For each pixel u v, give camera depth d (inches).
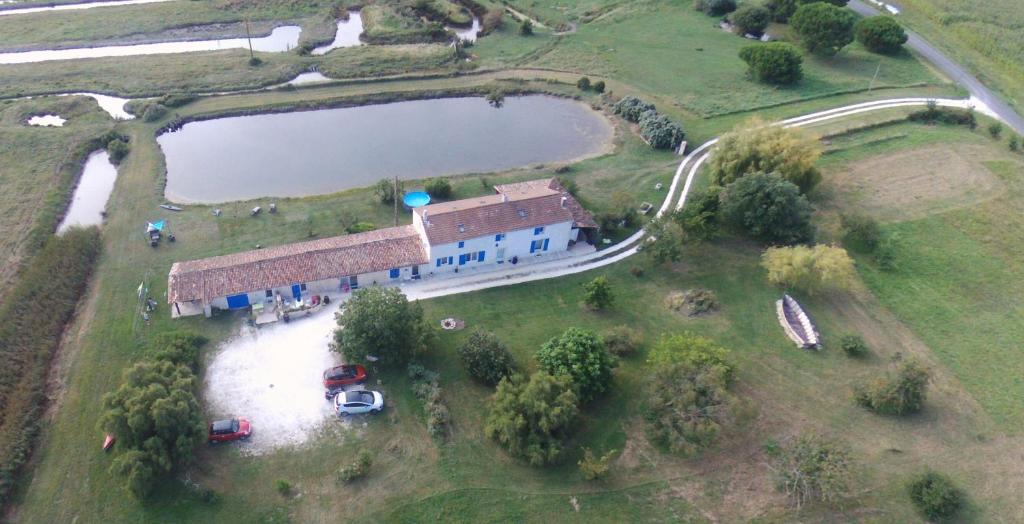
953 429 2229.3
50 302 2506.2
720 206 3041.3
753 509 1979.6
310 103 4067.4
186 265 2615.7
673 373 2181.3
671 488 2032.5
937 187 3452.3
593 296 2642.7
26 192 3161.9
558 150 3818.9
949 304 2748.5
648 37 5172.2
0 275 2662.4
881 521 1948.8
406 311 2351.1
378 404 2206.0
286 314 2532.0
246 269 2586.1
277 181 3398.1
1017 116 4094.5
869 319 2677.2
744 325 2647.6
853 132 3917.3
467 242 2775.6
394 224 3093.0
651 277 2906.0
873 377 2400.3
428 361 2423.7
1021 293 2800.2
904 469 2096.5
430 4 5477.4
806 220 2947.8
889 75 4581.7
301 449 2091.5
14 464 1956.2
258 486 1977.1
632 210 3196.4
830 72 4630.9
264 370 2340.1
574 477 2053.4
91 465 1999.3
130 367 2298.2
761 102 4261.8
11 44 4591.5
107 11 5142.7
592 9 5585.6
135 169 3398.1
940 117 4055.1
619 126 4062.5
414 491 1990.7
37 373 2239.2
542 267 2933.1
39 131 3624.5
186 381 2100.1
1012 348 2536.9
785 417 2257.6
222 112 3922.2
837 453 2010.3
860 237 3021.7
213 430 2068.2
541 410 2043.6
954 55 4832.7
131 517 1876.2
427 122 4028.1
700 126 4018.2
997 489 2042.3
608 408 2278.5
